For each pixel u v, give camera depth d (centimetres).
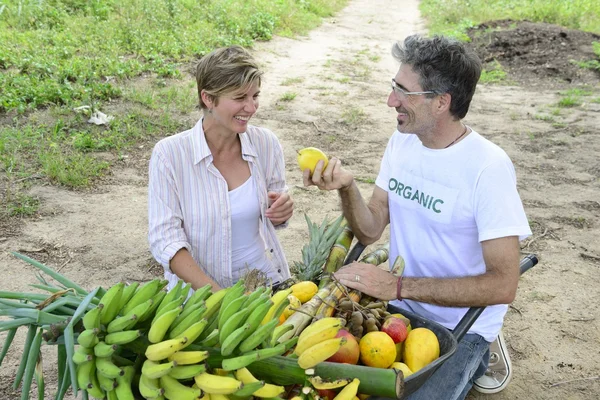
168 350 185
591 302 482
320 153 297
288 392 221
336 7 2128
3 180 643
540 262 541
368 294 271
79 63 986
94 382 191
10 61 970
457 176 292
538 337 438
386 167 335
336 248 310
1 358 216
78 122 799
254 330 200
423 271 314
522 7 1962
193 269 312
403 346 255
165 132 815
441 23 1856
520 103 1092
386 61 1379
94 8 1336
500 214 280
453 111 288
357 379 207
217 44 1297
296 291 273
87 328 191
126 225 578
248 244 345
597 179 741
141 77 1023
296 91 1075
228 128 312
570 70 1316
